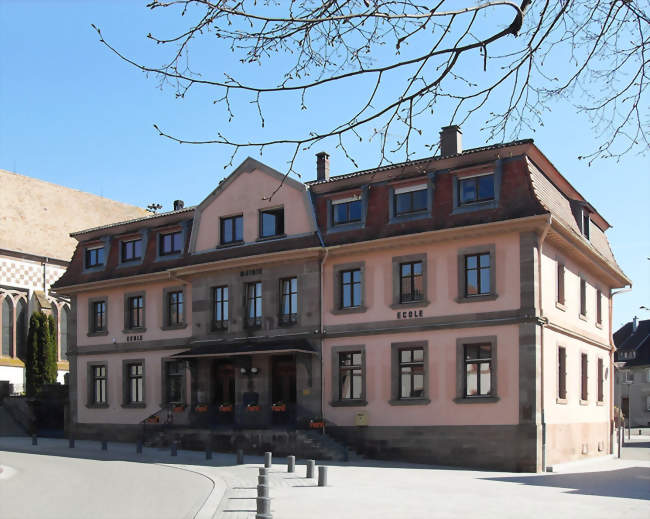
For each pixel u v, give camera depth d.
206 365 35.06
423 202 30.17
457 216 28.98
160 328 37.59
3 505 16.00
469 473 24.94
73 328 41.16
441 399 28.75
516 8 6.14
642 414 82.69
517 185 28.17
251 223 34.22
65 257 54.72
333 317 31.72
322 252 31.78
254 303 34.12
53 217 56.34
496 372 27.67
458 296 28.83
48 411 42.88
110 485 19.98
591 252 32.88
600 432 34.69
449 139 31.64
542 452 26.94
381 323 30.47
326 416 31.34
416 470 25.69
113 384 39.19
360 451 30.27
